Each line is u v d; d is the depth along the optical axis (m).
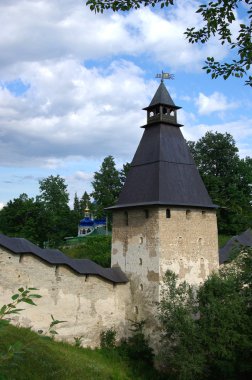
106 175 70.56
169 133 28.98
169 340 22.17
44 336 5.23
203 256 27.69
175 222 26.61
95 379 17.95
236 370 19.97
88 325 25.53
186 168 28.45
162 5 7.95
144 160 28.62
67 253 53.12
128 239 28.16
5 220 60.84
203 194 28.38
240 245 15.02
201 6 7.78
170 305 21.23
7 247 22.83
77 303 25.25
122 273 28.02
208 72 8.12
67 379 16.59
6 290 22.73
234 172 58.91
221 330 19.59
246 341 19.39
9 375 14.58
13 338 18.17
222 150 59.62
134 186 28.48
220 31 7.96
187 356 19.70
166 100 29.12
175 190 26.98
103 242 52.91
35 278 23.77
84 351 23.89
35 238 60.72
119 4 8.12
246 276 16.67
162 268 25.56
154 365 24.64
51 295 24.25
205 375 20.72
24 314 23.05
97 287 26.31
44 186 80.69
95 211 76.19
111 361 23.94
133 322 26.75
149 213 26.69
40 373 16.14
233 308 19.72
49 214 64.06
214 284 20.86
